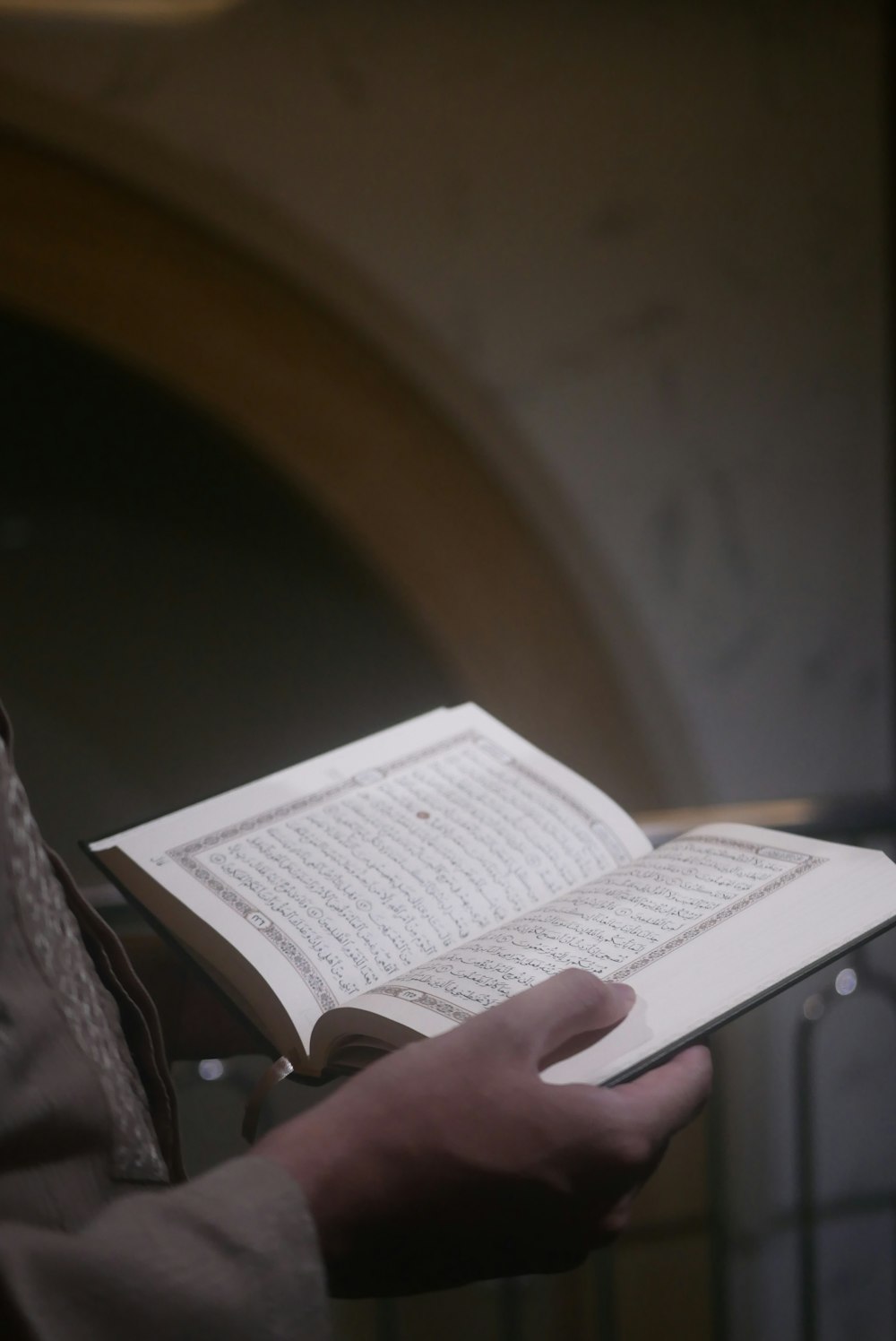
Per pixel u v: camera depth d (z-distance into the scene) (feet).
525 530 12.57
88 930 2.51
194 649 16.03
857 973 7.08
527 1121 2.18
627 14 11.28
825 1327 12.94
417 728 4.02
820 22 11.59
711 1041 12.39
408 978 2.81
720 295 12.12
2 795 2.27
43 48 10.61
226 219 11.31
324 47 10.94
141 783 16.30
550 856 3.49
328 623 15.75
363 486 12.37
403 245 11.55
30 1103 2.02
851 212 12.13
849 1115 12.71
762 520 12.73
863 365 12.53
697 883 3.07
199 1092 11.12
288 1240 1.98
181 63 10.83
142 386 14.75
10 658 15.88
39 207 11.15
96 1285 1.84
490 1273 2.31
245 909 3.18
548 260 11.78
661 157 11.68
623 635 12.83
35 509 15.48
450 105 11.25
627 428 12.34
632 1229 12.59
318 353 11.98
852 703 13.25
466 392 12.05
